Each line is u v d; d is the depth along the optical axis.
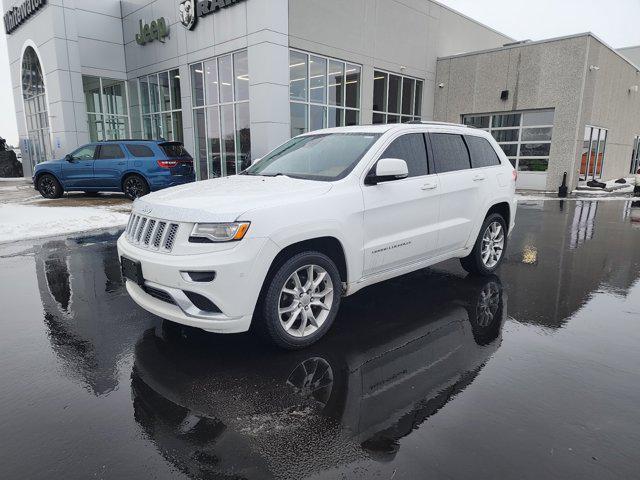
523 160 18.80
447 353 3.57
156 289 3.34
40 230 8.88
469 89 20.03
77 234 8.65
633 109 23.80
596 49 17.17
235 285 3.14
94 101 20.73
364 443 2.47
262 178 4.25
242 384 3.11
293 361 3.45
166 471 2.26
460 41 22.47
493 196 5.41
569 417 2.70
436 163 4.75
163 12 17.97
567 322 4.23
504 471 2.24
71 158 13.67
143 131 20.75
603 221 10.62
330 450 2.41
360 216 3.85
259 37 14.19
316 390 3.03
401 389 3.03
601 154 20.58
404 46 19.22
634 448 2.41
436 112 21.39
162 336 3.90
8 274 5.91
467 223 5.08
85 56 19.53
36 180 14.30
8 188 19.14
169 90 18.69
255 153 15.02
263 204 3.32
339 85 16.86
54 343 3.77
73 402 2.88
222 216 3.16
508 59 18.53
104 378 3.19
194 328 4.08
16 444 2.47
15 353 3.59
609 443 2.46
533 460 2.32
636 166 26.64
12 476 2.22
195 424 2.65
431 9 20.27
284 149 5.03
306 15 15.09
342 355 3.55
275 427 2.62
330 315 3.77
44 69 19.16
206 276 3.14
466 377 3.18
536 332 3.99
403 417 2.71
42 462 2.32
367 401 2.89
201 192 3.74
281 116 14.70
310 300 3.66
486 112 19.58
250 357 3.51
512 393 2.97
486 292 5.14
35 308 4.62
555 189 17.84
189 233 3.23
